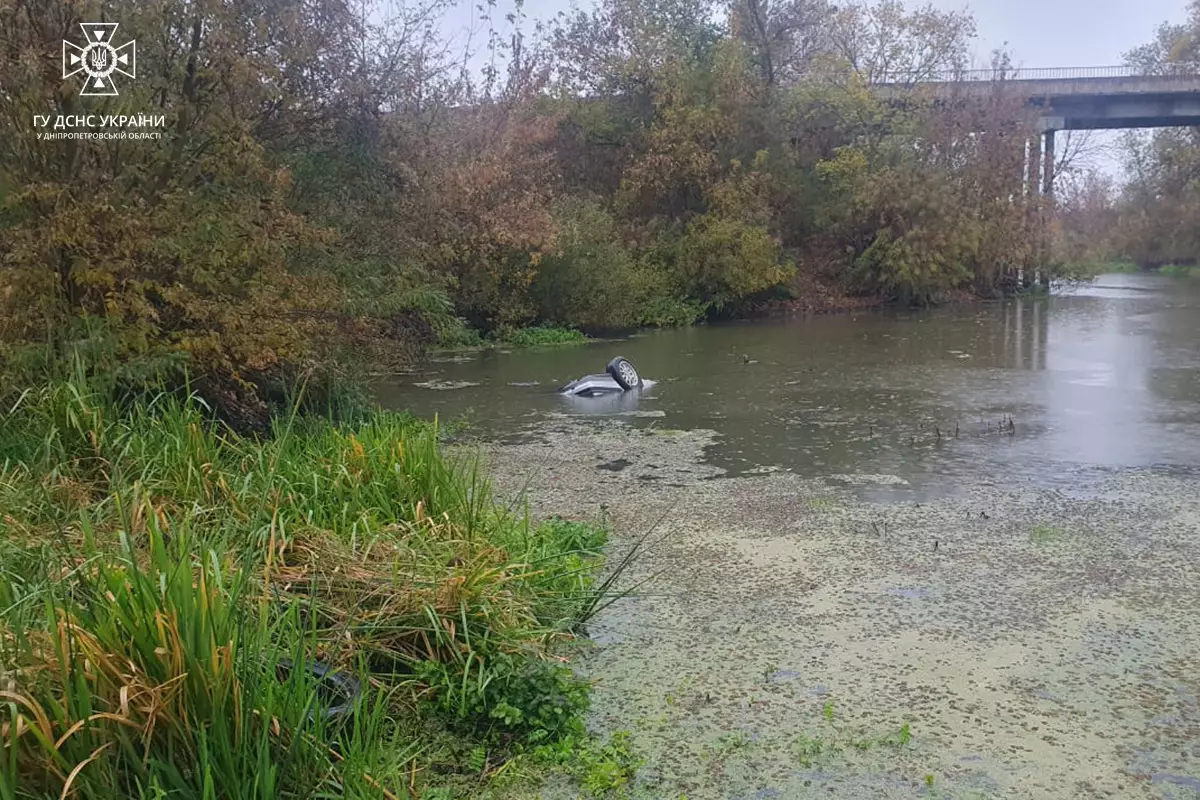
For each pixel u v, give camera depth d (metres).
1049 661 3.88
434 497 4.67
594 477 7.21
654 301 22.06
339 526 4.36
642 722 3.44
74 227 6.16
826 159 28.05
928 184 25.89
